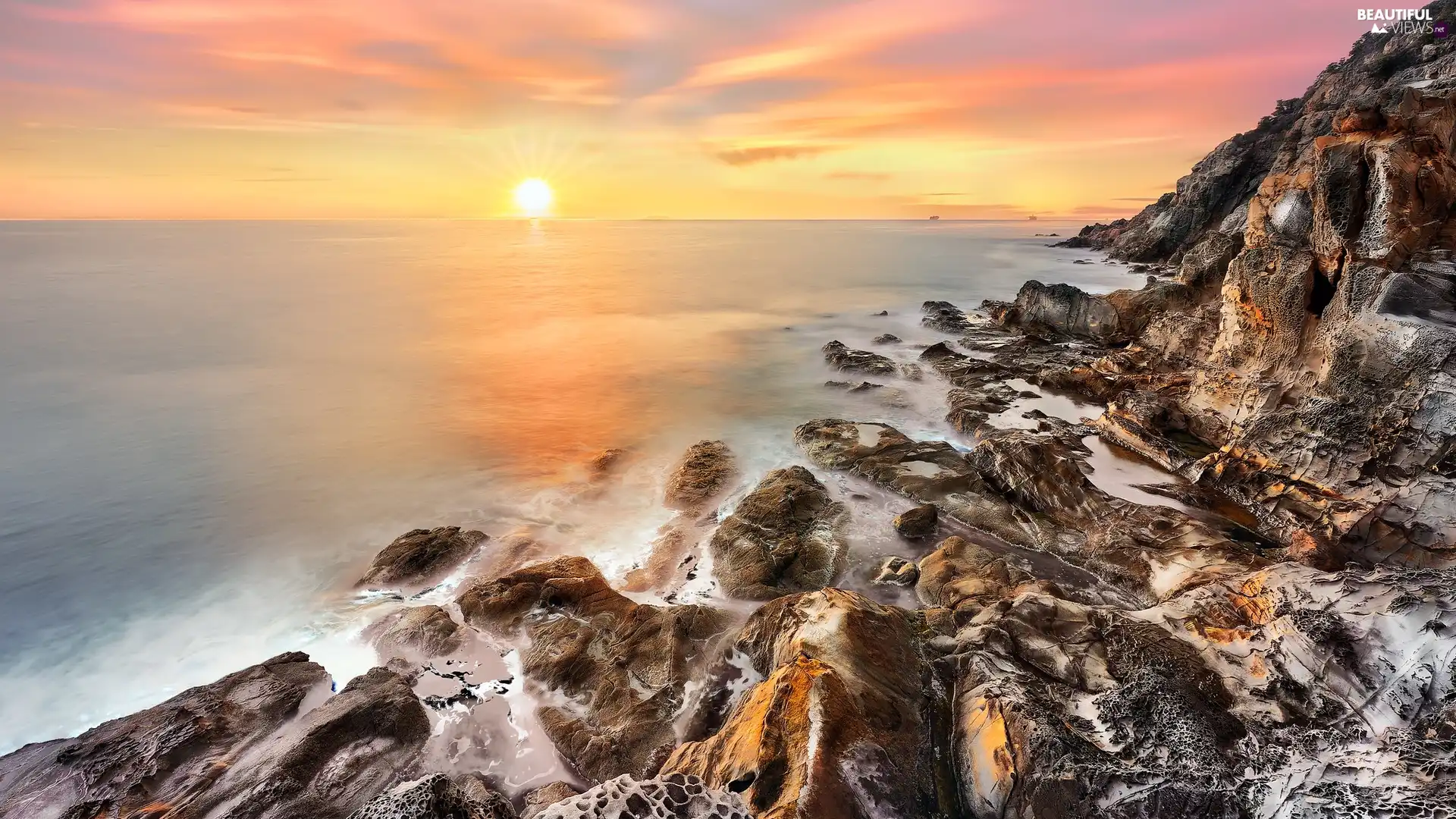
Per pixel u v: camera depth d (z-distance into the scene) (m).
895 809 7.09
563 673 10.37
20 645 11.91
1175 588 11.49
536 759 9.17
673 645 10.62
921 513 14.50
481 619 11.71
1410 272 13.00
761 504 15.07
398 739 9.05
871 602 10.71
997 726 7.69
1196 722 7.56
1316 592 8.79
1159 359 22.92
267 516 16.38
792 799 6.72
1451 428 11.59
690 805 5.33
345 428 22.53
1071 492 14.75
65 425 22.53
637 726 9.30
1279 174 16.72
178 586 13.56
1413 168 13.21
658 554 14.02
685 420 23.03
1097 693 8.47
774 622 10.41
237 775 8.21
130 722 9.09
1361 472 12.68
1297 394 15.04
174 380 28.12
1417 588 8.01
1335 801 6.09
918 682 9.11
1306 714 7.47
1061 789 6.93
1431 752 6.30
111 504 16.92
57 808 7.72
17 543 15.11
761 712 8.01
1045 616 10.17
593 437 21.55
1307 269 14.89
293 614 12.62
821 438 19.12
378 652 11.34
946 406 23.34
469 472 18.81
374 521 16.08
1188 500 15.21
